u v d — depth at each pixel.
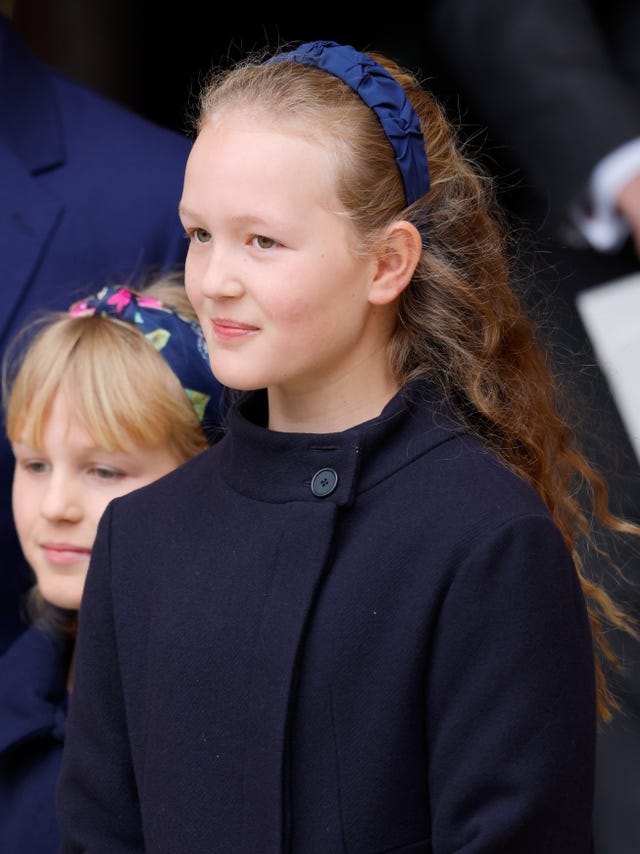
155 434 7.37
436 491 5.50
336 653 5.39
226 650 5.57
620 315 9.27
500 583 5.28
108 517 6.14
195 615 5.67
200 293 5.51
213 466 6.02
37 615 8.00
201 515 5.89
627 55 9.87
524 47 9.51
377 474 5.61
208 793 5.52
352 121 5.49
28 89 8.75
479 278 6.08
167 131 9.13
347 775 5.36
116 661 6.02
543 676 5.29
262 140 5.37
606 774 9.27
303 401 5.71
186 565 5.81
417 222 5.71
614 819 9.21
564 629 5.36
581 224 9.48
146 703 5.77
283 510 5.64
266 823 5.37
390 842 5.39
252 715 5.45
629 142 9.25
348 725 5.38
